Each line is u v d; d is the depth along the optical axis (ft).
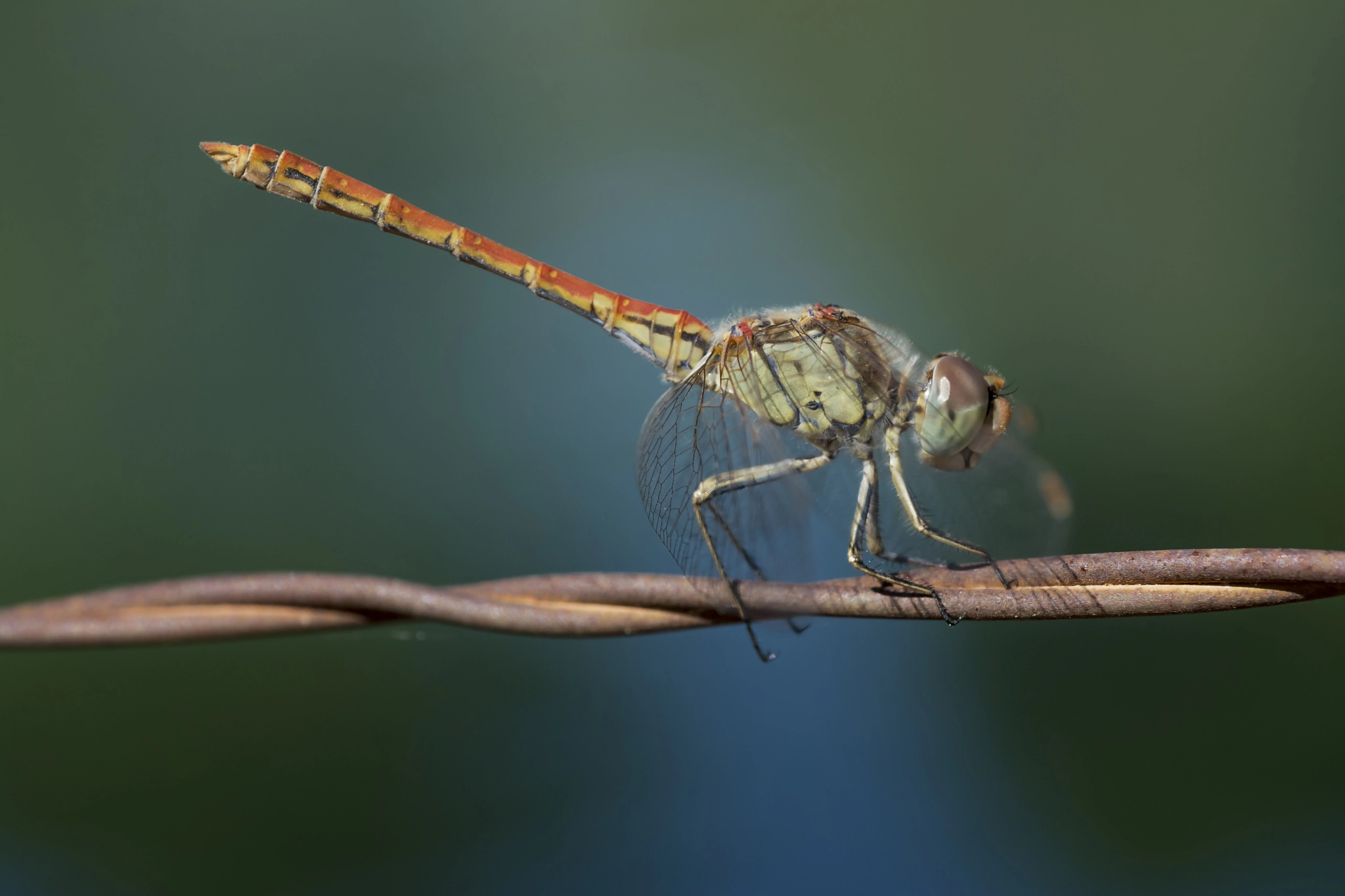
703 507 0.74
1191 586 0.71
